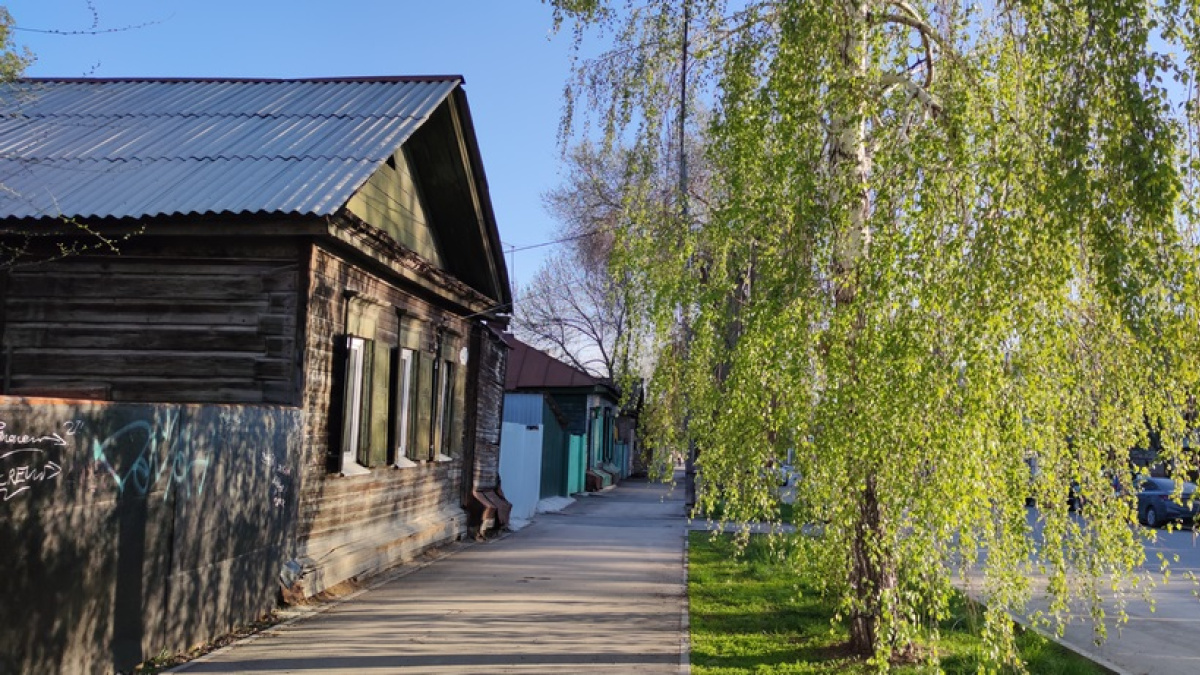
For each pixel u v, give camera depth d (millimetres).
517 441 20469
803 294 5578
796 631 8625
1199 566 15805
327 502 10312
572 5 8445
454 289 13688
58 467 5566
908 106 6082
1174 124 4543
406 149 13555
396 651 7492
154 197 9398
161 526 6824
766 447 6383
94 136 11648
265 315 9438
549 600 10047
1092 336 5641
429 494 14531
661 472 10164
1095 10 4562
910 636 5137
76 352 9516
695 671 7047
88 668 5918
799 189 5508
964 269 4793
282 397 9398
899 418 4855
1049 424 5438
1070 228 4676
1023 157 4957
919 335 4863
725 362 7164
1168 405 5586
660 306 8148
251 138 11422
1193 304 4484
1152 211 4293
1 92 11320
